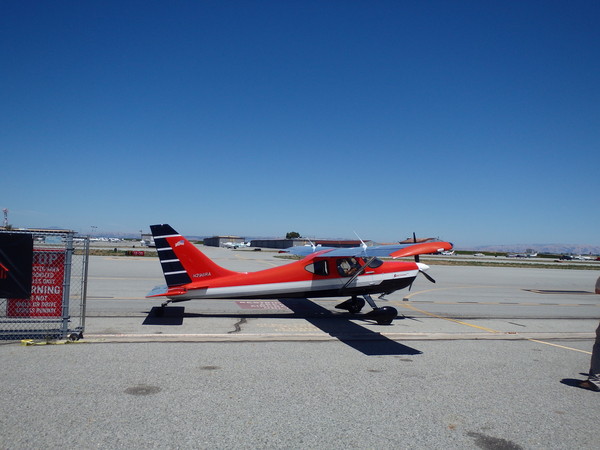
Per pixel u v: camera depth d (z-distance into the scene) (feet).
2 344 22.98
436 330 32.01
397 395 17.17
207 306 39.50
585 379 20.30
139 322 30.78
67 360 20.33
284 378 18.80
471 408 16.03
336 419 14.56
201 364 20.45
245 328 30.01
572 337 31.07
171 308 37.55
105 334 26.20
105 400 15.44
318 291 34.60
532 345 27.66
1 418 13.64
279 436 13.08
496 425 14.56
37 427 13.07
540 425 14.69
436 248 30.76
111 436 12.64
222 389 17.07
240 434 13.11
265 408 15.29
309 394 16.90
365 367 21.11
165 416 14.24
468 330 32.48
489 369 21.49
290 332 29.19
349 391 17.44
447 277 89.35
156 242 32.30
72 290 47.34
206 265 32.94
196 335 26.78
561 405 16.69
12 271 23.22
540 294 63.00
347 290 35.01
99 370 18.94
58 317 24.32
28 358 20.51
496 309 45.47
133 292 47.16
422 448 12.66
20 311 23.71
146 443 12.28
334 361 21.99
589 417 15.56
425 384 18.71
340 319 35.53
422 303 48.14
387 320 33.47
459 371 20.93
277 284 33.73
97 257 118.52
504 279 89.97
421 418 14.92
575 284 83.92
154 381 17.74
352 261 35.45
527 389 18.52
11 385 16.69
